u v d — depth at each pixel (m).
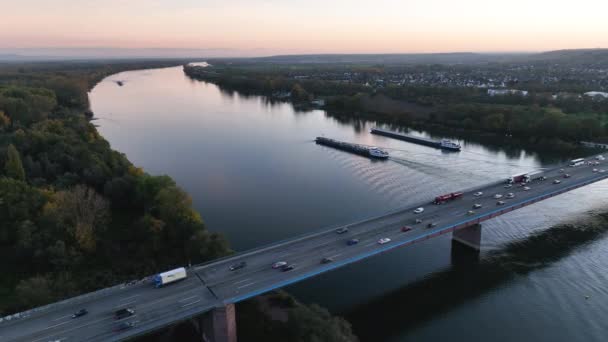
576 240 159.62
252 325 107.38
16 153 161.12
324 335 97.81
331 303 123.56
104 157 196.00
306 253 124.44
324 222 173.38
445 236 164.88
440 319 117.75
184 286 107.56
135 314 96.19
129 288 107.56
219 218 177.50
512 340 109.75
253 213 182.88
